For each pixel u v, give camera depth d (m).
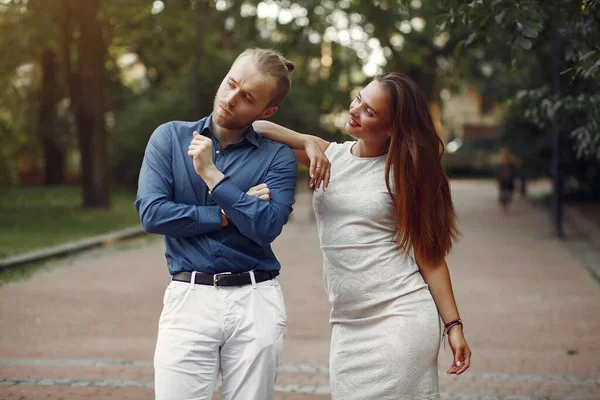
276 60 2.86
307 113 28.95
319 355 6.48
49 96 26.94
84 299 9.09
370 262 3.04
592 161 25.19
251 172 2.96
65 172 39.38
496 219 21.59
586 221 19.75
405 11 19.39
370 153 3.14
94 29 21.61
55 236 15.62
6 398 5.07
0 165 22.83
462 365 3.08
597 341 7.16
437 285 3.12
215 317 2.86
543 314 8.48
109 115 33.06
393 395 3.01
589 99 6.02
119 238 16.30
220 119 2.88
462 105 55.22
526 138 25.83
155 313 8.30
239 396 2.92
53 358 6.23
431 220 3.04
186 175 2.93
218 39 23.95
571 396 5.35
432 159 3.03
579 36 5.43
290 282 10.55
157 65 25.06
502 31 4.82
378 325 3.05
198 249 2.89
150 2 20.53
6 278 10.59
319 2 20.06
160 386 2.86
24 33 19.12
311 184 3.12
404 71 24.53
